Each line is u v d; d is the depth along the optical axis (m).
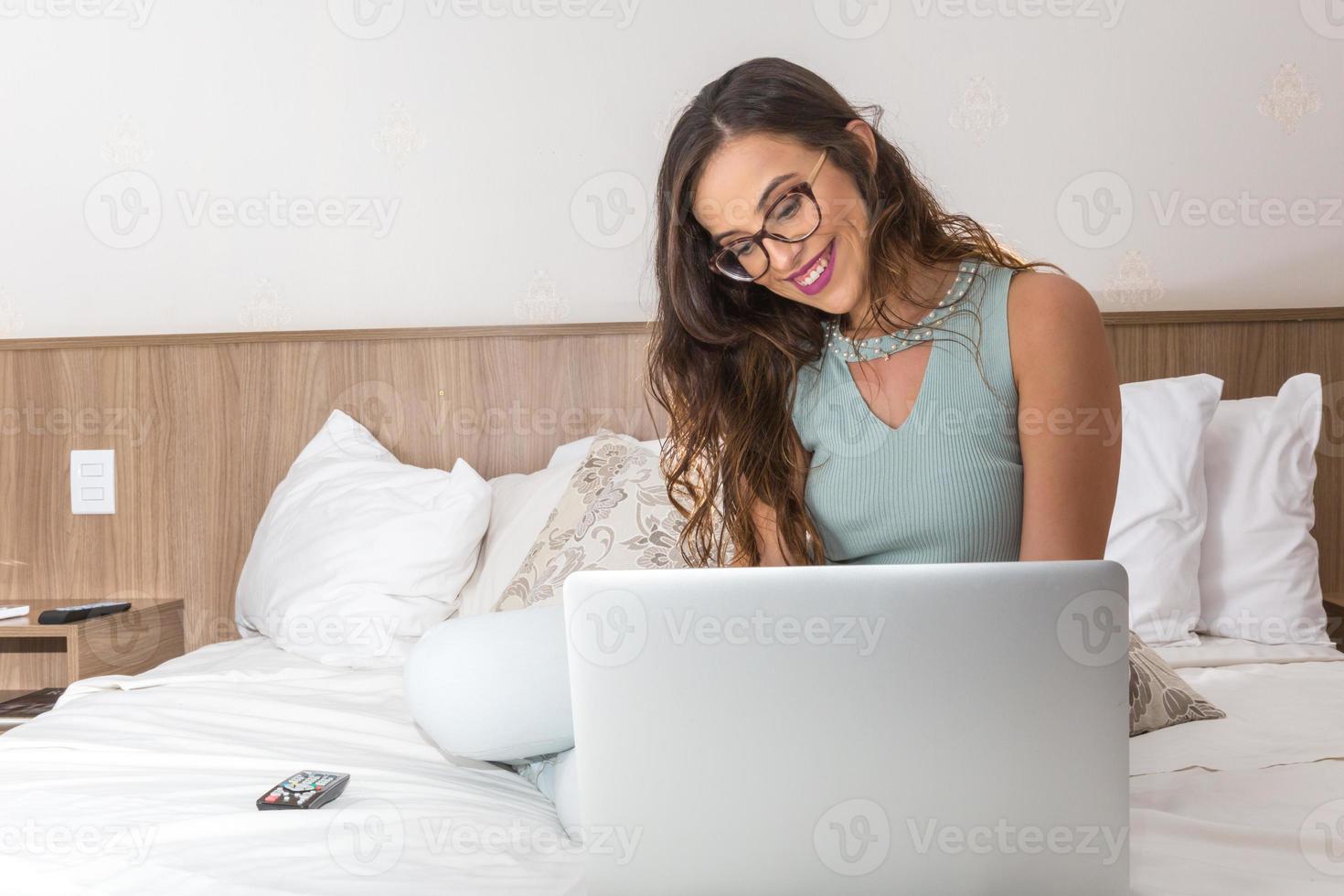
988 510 1.08
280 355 2.06
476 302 2.09
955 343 1.10
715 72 2.03
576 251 2.07
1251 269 1.99
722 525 1.28
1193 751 1.05
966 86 1.99
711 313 1.22
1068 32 1.98
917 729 0.67
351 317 2.11
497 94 2.06
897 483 1.11
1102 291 2.00
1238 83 1.97
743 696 0.68
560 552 1.44
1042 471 1.04
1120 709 0.67
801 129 1.06
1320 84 1.96
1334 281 1.98
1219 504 1.69
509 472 2.03
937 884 0.68
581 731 0.69
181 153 2.11
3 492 2.11
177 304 2.13
